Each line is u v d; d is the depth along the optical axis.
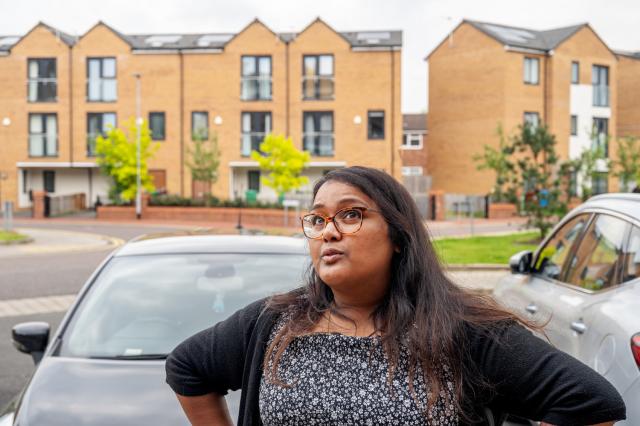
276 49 37.66
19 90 38.44
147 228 28.02
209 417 1.84
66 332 3.68
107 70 38.25
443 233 23.27
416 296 1.68
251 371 1.73
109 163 33.69
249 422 1.72
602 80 40.66
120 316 3.73
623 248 3.56
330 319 1.74
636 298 3.17
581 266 4.08
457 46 39.62
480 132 38.53
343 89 37.44
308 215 1.74
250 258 4.18
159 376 3.25
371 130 37.53
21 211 38.41
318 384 1.61
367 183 1.72
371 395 1.57
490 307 1.68
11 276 13.06
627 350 2.93
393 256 1.74
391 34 40.31
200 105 38.00
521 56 37.75
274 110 37.78
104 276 4.09
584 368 1.52
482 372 1.58
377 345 1.63
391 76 37.16
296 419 1.60
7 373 6.26
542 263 4.89
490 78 37.91
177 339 3.57
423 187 38.59
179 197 34.00
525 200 19.66
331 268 1.69
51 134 38.59
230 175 38.25
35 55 38.34
